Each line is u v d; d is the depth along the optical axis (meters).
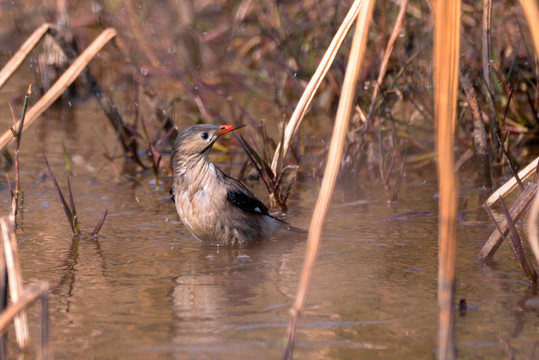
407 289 8.07
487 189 12.61
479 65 15.55
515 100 15.25
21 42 22.84
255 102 18.84
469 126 15.10
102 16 20.16
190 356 6.38
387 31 17.59
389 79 16.53
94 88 17.39
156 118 16.55
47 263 9.22
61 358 6.38
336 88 18.02
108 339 6.78
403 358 6.27
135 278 8.64
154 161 13.64
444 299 4.78
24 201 12.33
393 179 13.70
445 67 4.60
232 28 21.25
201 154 10.05
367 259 9.26
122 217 11.52
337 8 18.48
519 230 10.09
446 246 4.76
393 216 11.29
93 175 14.14
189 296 7.97
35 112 11.42
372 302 7.68
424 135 15.01
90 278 8.63
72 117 18.61
